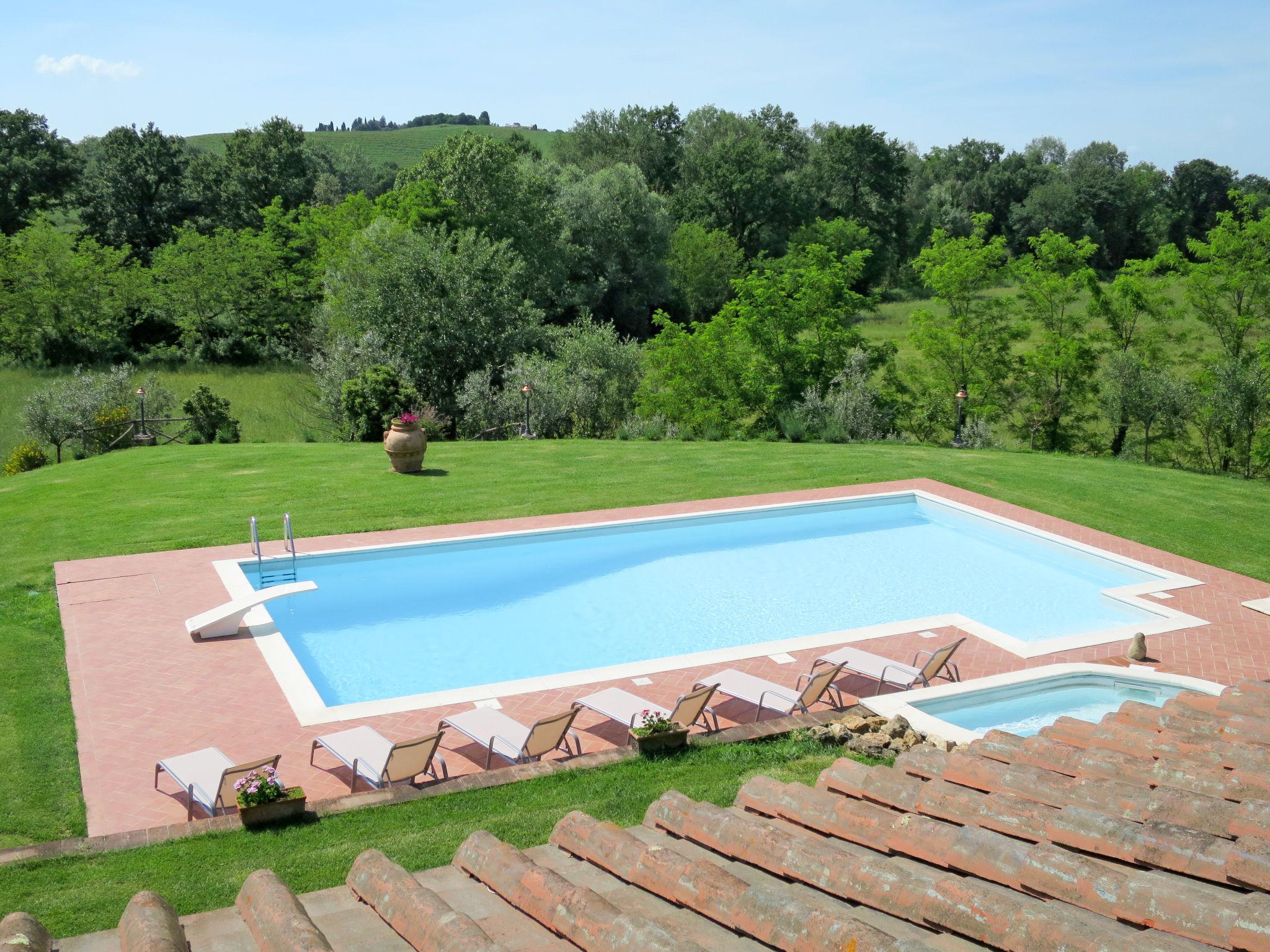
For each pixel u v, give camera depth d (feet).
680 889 14.10
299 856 25.14
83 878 24.13
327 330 129.49
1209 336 108.58
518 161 203.10
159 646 42.68
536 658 45.68
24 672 39.50
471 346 122.11
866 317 228.22
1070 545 61.62
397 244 125.59
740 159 254.06
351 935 14.03
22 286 151.33
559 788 29.60
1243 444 98.32
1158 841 13.42
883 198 278.87
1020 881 13.14
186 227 179.52
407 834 26.37
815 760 32.14
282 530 60.29
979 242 120.47
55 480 72.95
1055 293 114.42
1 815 28.78
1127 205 276.62
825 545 64.13
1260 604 51.21
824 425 105.81
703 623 50.52
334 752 30.94
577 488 73.00
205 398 94.84
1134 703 22.33
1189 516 68.44
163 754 33.04
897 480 77.77
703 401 118.42
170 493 68.59
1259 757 17.57
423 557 58.75
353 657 45.09
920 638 46.03
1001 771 17.84
